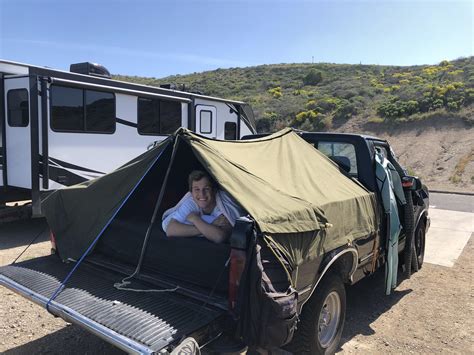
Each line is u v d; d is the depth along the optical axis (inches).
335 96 1354.6
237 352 101.7
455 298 195.6
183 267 122.0
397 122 1016.2
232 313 101.4
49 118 276.8
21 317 163.5
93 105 303.0
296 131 194.5
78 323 102.4
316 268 122.6
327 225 123.4
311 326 124.0
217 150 126.6
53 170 281.0
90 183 142.7
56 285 121.8
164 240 126.2
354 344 150.9
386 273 171.8
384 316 175.2
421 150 882.8
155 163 144.7
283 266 103.8
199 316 102.3
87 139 300.4
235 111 449.7
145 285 121.0
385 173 170.2
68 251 141.2
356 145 175.6
